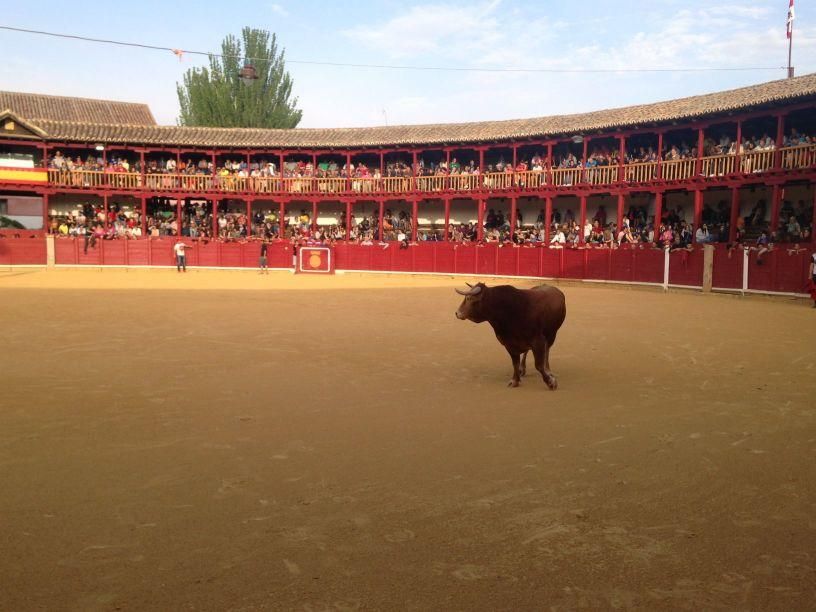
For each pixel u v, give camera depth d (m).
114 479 5.41
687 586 3.75
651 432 6.80
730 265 26.11
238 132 43.69
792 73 37.03
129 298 21.92
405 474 5.56
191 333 13.98
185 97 64.94
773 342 13.15
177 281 31.06
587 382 9.34
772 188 29.19
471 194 38.25
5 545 4.21
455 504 4.92
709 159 29.08
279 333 14.14
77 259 40.41
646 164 31.33
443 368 10.38
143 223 41.78
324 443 6.42
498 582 3.79
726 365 10.64
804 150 25.33
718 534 4.42
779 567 3.97
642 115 32.41
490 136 37.28
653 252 29.53
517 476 5.52
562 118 37.34
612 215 35.59
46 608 3.48
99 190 40.97
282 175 42.56
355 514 4.73
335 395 8.48
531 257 35.06
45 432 6.75
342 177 41.91
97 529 4.45
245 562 4.00
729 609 3.52
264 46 61.22
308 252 40.06
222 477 5.48
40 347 12.05
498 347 12.47
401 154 43.19
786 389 8.85
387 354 11.62
